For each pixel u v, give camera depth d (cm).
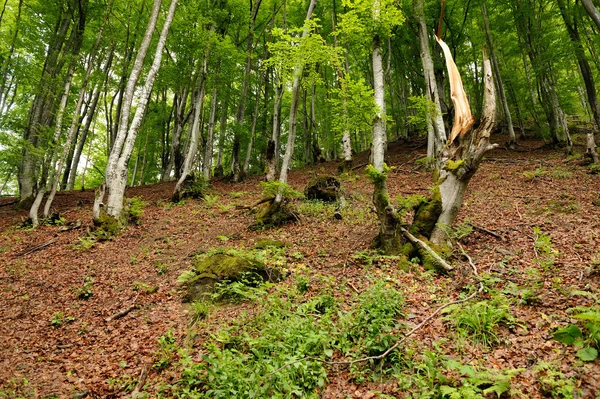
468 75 2712
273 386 382
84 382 472
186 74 1788
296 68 1013
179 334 562
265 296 614
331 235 948
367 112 896
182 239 1102
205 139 2784
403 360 407
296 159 3344
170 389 432
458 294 560
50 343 582
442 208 753
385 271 676
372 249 790
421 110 1312
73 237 1166
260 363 420
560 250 668
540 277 557
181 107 2230
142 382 454
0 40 1705
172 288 742
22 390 455
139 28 1933
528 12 1828
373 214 1084
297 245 905
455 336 439
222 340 479
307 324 480
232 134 2667
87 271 887
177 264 891
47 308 707
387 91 2711
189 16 1625
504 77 2197
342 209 1152
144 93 1248
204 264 726
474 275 604
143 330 595
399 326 469
